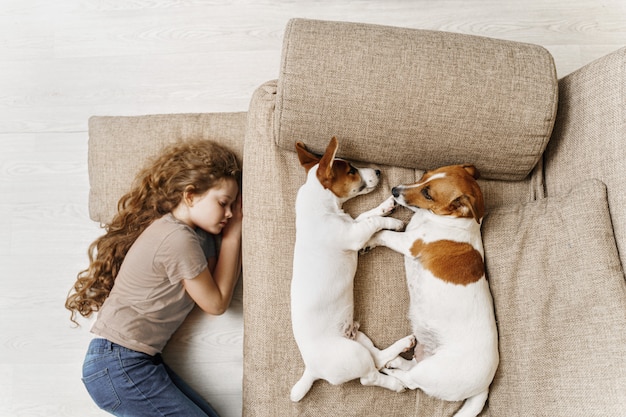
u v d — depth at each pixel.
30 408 1.77
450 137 1.38
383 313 1.44
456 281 1.35
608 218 1.29
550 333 1.30
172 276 1.57
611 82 1.31
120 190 1.76
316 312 1.35
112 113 1.96
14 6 2.01
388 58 1.32
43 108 1.96
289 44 1.33
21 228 1.88
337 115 1.35
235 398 1.76
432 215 1.39
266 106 1.50
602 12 1.95
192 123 1.79
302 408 1.42
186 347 1.77
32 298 1.83
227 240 1.68
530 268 1.37
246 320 1.49
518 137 1.37
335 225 1.37
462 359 1.33
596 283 1.26
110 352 1.57
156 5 2.00
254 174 1.49
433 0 1.97
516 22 1.96
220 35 1.99
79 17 2.00
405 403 1.42
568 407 1.23
